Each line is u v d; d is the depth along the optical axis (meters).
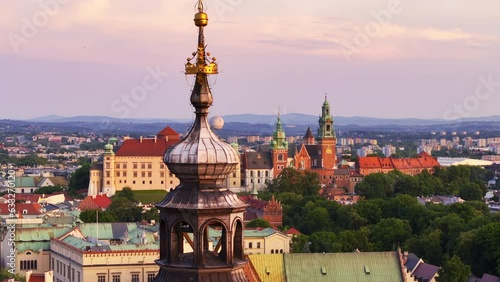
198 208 48.66
